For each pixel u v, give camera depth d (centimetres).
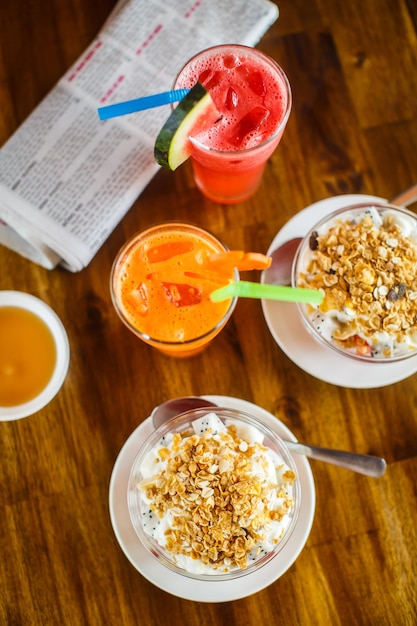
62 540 64
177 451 58
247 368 66
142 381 66
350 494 64
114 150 67
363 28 70
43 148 67
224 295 56
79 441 65
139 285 62
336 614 63
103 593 63
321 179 68
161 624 63
